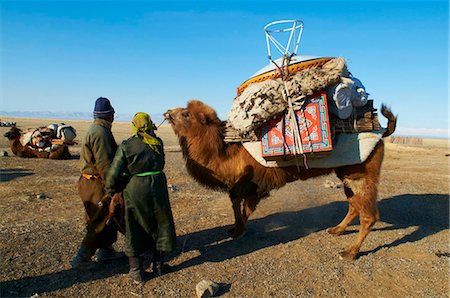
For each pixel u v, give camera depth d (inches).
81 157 198.4
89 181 197.8
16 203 346.3
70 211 326.0
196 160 250.7
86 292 181.5
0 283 186.1
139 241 190.2
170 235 194.5
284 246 249.3
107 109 196.9
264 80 243.0
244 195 255.1
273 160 239.3
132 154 185.9
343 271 212.2
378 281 200.7
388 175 582.9
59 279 193.8
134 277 191.2
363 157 234.4
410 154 1013.2
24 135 692.1
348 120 238.4
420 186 482.3
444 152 1074.7
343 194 415.5
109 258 216.7
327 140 223.6
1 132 1416.1
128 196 186.5
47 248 233.3
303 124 227.1
